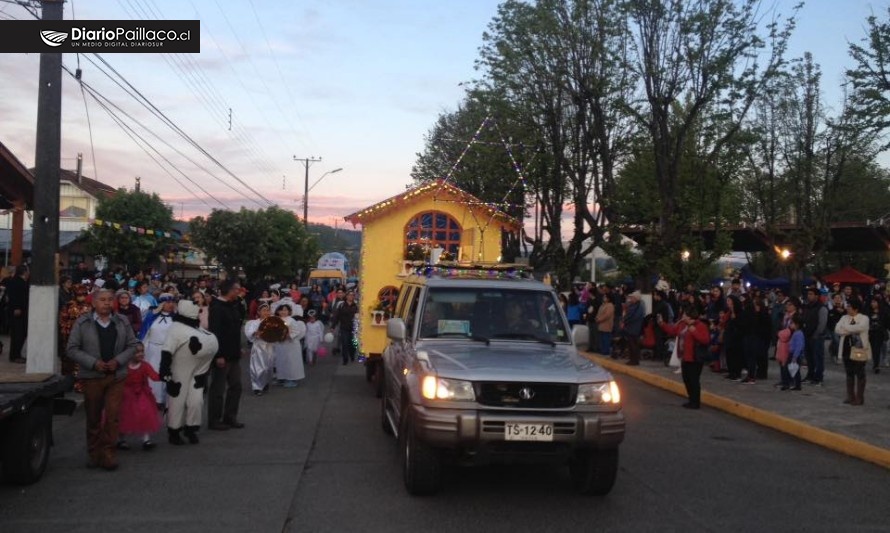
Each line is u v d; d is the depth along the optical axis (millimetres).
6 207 19828
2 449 6984
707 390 14008
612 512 6539
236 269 39906
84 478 7457
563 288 26484
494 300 8211
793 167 33094
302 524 6059
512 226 15562
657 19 19438
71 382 8125
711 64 19125
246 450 8766
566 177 26516
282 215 43250
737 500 7070
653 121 20078
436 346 7613
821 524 6395
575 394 6527
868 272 48281
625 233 22453
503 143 25438
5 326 19984
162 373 8820
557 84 22984
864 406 12250
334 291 29141
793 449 9703
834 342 19656
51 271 11953
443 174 36500
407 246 14836
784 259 32500
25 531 5828
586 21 22109
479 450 6344
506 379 6449
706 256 20328
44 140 11969
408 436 6898
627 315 18281
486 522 6176
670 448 9469
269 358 13578
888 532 6219
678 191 20266
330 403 12445
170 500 6699
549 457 6426
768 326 15211
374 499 6777
